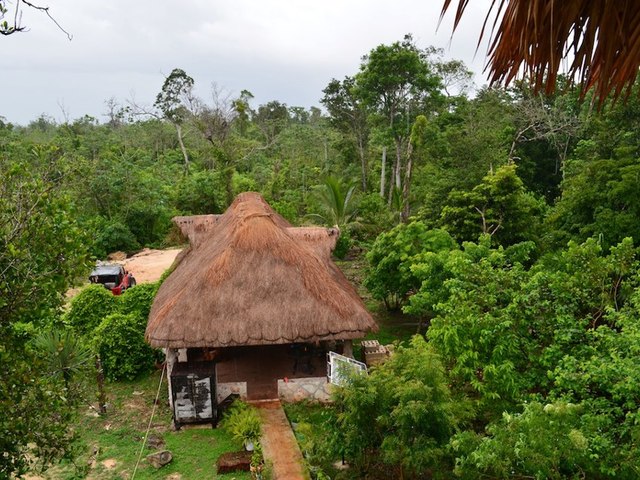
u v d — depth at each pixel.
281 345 14.48
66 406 6.66
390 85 33.69
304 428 9.95
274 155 57.69
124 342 13.87
